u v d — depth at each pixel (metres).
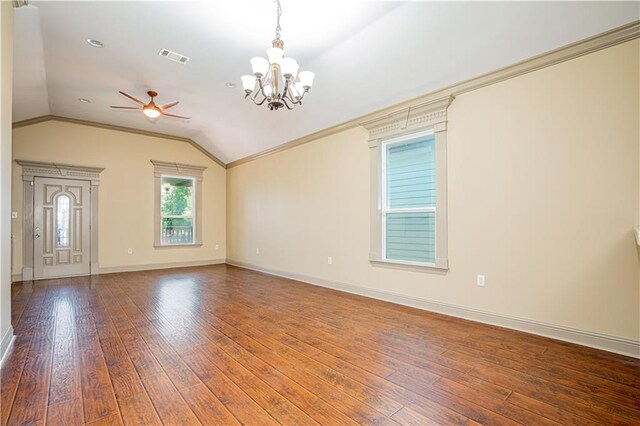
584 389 1.91
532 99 2.81
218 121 6.00
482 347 2.54
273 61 2.61
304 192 5.37
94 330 2.99
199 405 1.77
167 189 7.07
